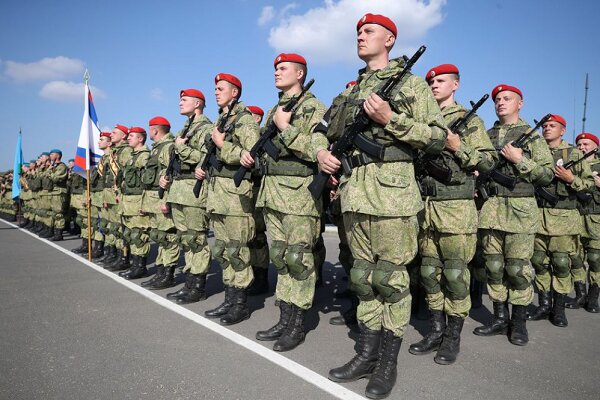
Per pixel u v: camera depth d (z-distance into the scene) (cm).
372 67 309
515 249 390
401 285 276
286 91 399
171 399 258
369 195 275
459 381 295
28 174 1335
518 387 288
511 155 384
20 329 384
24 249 893
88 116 808
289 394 265
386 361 277
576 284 529
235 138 423
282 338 351
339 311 477
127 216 629
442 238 352
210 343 355
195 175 470
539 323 458
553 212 455
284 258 369
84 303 475
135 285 573
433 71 398
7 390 267
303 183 362
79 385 275
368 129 281
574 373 314
